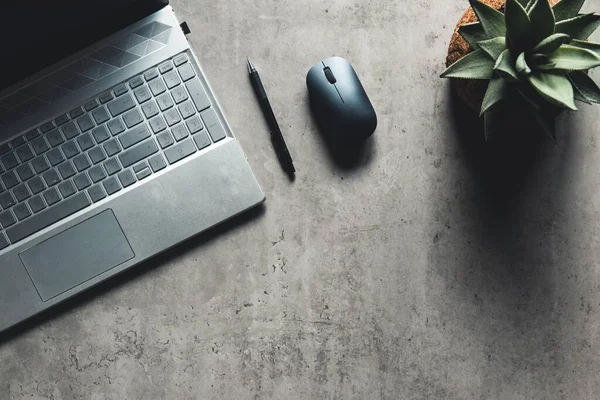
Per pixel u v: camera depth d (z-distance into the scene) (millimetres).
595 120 951
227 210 894
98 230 894
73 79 898
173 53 893
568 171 954
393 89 959
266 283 953
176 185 890
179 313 951
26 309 899
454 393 951
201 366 950
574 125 953
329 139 953
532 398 949
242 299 952
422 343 952
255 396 951
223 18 964
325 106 898
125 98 895
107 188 894
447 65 875
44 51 877
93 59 896
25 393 950
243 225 952
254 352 951
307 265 954
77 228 894
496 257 954
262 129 956
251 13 963
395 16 966
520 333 952
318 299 953
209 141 890
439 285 954
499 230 954
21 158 898
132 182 892
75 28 862
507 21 695
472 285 955
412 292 953
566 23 717
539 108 723
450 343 953
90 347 950
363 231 954
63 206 895
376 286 953
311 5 965
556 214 954
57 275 899
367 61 963
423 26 963
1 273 898
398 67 961
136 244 895
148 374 951
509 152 955
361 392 950
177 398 950
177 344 950
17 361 950
